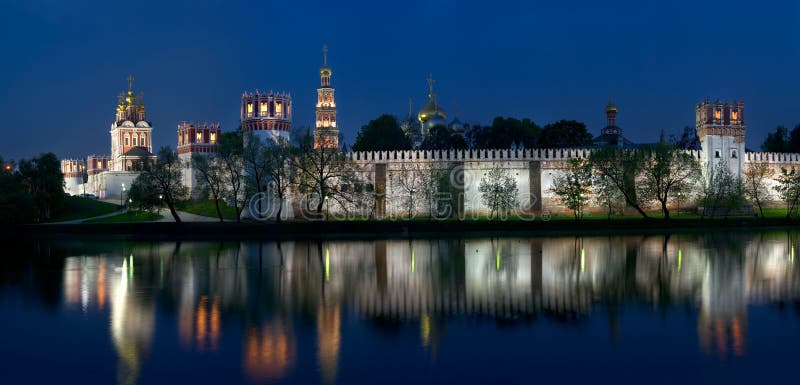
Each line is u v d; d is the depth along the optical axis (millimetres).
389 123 140500
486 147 132625
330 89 151125
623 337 25484
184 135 146500
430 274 43062
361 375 21078
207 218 103375
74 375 21375
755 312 29766
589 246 61656
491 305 32031
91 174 199250
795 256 51125
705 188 91188
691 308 30812
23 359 23188
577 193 87375
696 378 20641
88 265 50250
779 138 141250
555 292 35625
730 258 50031
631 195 87938
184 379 20844
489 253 56281
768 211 100062
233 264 49844
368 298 34219
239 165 93375
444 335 26000
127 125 176500
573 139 131000
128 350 24188
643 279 39812
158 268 47719
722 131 102688
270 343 24953
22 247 68062
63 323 28641
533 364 22141
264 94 103688
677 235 73875
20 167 107812
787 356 22766
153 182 87125
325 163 87812
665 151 87688
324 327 27500
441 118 148875
